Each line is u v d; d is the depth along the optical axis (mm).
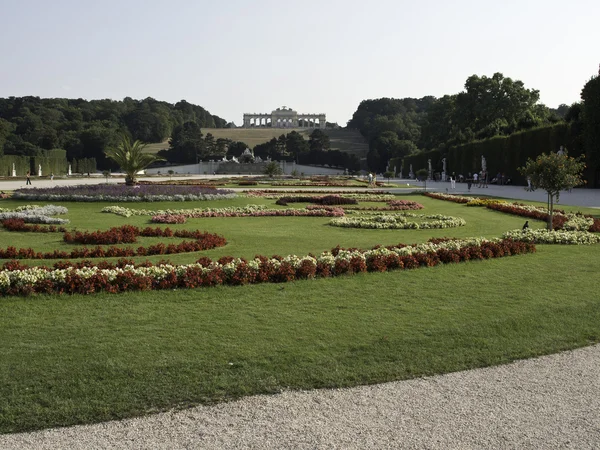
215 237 21375
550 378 8570
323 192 58188
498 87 119562
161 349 9414
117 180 104188
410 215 33781
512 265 16688
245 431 6938
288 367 8742
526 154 77188
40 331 10281
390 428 7023
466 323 10961
